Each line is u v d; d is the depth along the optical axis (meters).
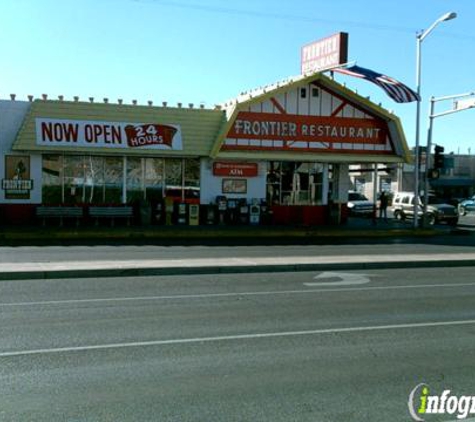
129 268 13.26
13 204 26.50
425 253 18.95
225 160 29.23
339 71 29.80
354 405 5.36
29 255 16.94
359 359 6.85
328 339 7.77
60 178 27.19
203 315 9.17
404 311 9.72
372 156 30.44
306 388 5.80
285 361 6.73
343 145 29.98
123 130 26.92
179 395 5.55
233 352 7.07
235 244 21.69
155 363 6.58
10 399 5.41
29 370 6.27
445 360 6.84
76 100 26.64
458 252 19.58
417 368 6.52
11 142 26.11
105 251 18.47
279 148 28.86
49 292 11.03
